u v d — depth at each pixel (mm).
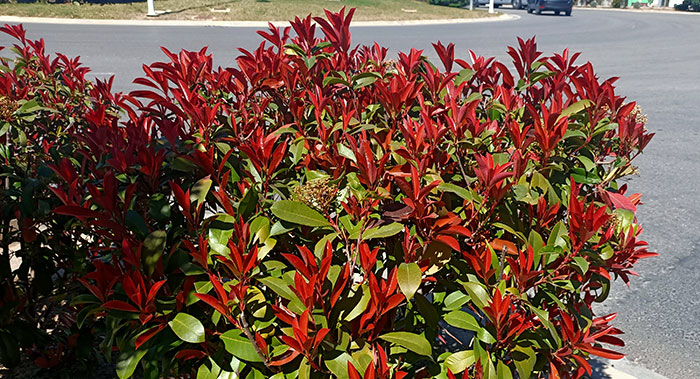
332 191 2123
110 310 1967
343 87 3066
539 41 22875
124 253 1917
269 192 2359
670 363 3785
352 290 2008
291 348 1854
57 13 23594
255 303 1953
